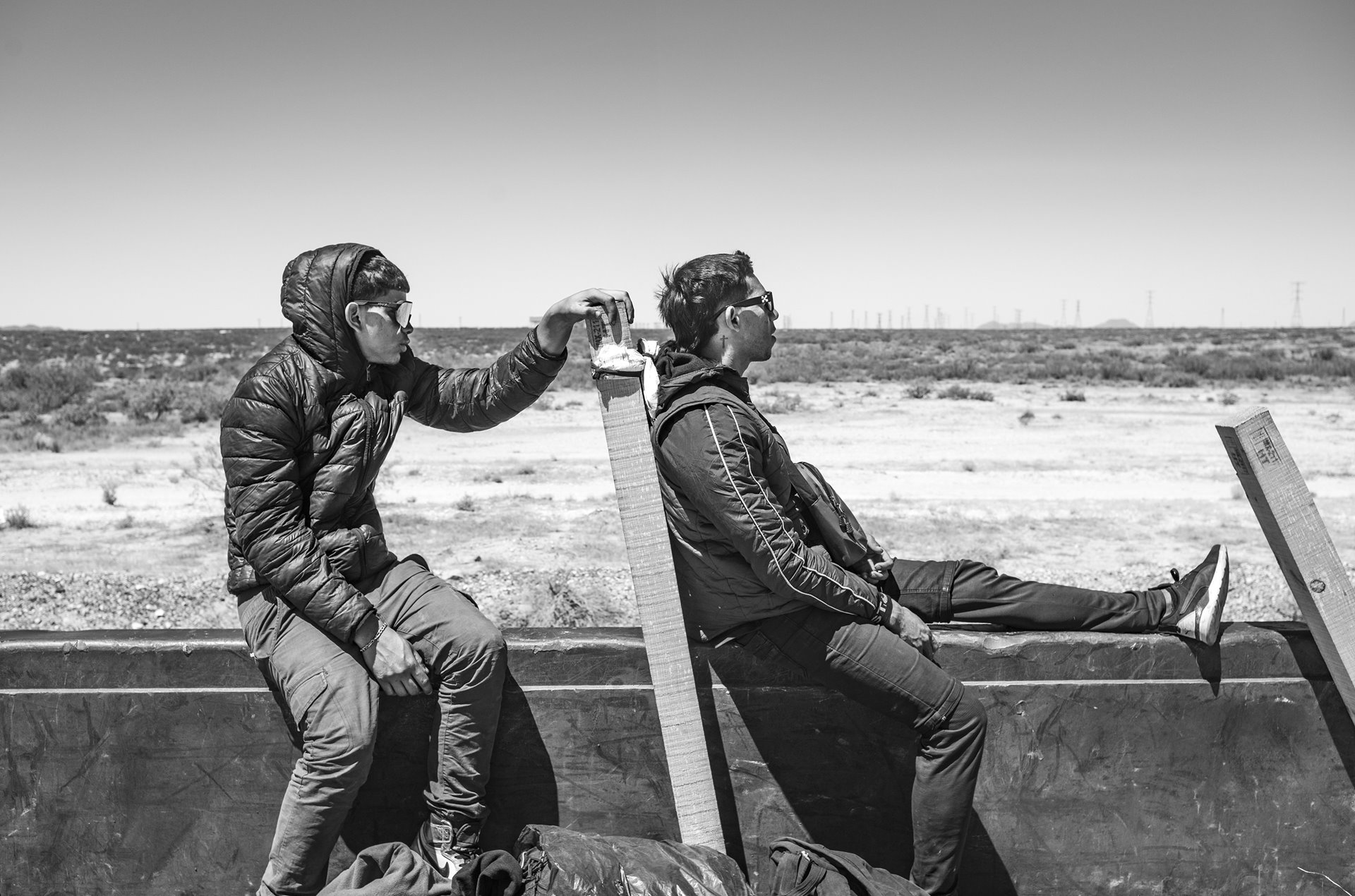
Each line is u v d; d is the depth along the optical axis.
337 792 2.46
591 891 2.31
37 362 57.38
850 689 2.59
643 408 2.56
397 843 2.56
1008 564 10.77
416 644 2.55
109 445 23.19
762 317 2.63
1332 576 2.57
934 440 23.17
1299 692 2.79
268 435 2.42
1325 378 45.00
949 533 12.36
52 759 2.70
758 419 2.57
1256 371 46.19
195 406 29.80
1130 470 18.58
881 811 2.78
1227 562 2.75
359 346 2.53
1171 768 2.79
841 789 2.77
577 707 2.73
